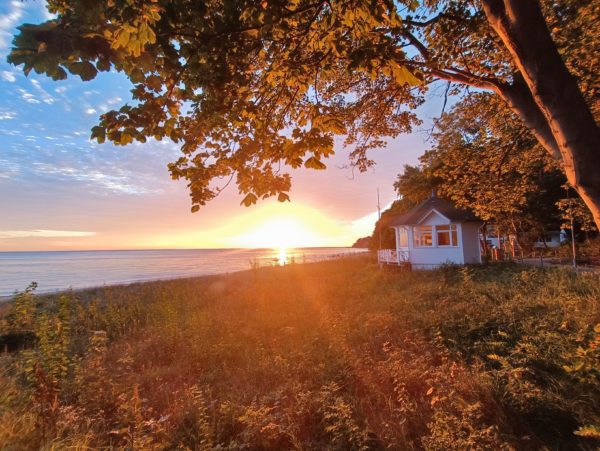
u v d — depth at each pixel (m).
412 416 4.03
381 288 14.83
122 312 12.11
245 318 10.52
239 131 3.32
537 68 2.26
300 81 3.01
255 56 3.19
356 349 6.55
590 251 21.39
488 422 3.75
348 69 2.21
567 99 2.20
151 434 3.97
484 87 3.86
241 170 3.17
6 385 5.32
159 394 5.49
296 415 4.25
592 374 3.94
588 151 2.17
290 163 2.72
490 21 2.54
